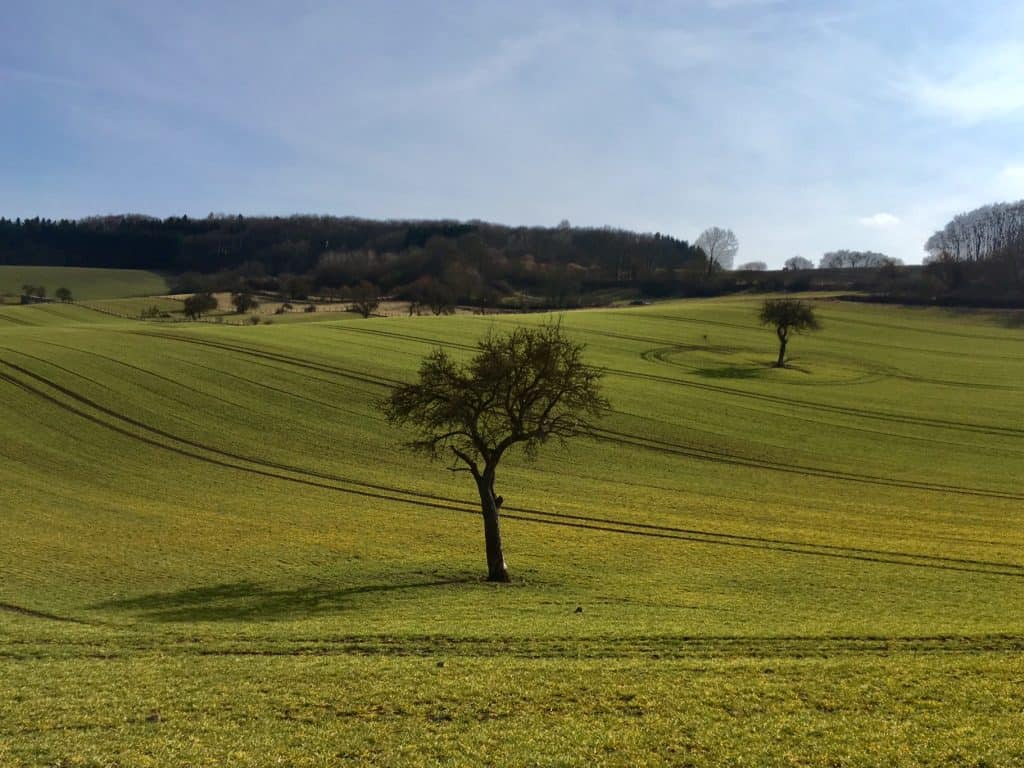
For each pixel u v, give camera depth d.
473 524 45.12
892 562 37.16
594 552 39.00
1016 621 25.77
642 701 16.86
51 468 54.84
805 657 20.52
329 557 37.44
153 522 43.94
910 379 99.81
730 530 43.94
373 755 14.37
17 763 13.84
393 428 68.25
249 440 63.75
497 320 133.25
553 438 66.50
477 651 21.03
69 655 20.98
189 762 14.01
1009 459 64.62
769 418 76.94
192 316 165.75
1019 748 14.48
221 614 27.33
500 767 13.94
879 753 14.42
